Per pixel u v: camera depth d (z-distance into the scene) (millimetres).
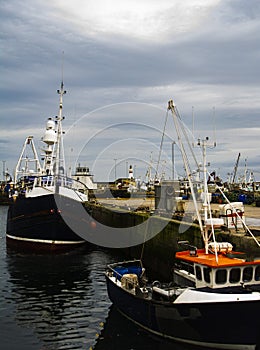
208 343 13094
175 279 16000
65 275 23500
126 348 13625
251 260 13656
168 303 13383
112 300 17562
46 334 14812
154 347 13672
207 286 13562
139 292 14930
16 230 33781
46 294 19578
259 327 12445
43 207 30797
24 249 32625
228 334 12672
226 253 14672
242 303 12188
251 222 22734
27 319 16266
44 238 31047
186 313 13016
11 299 18797
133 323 15758
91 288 20672
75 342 14164
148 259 26375
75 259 28625
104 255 30656
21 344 14016
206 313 12594
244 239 17359
